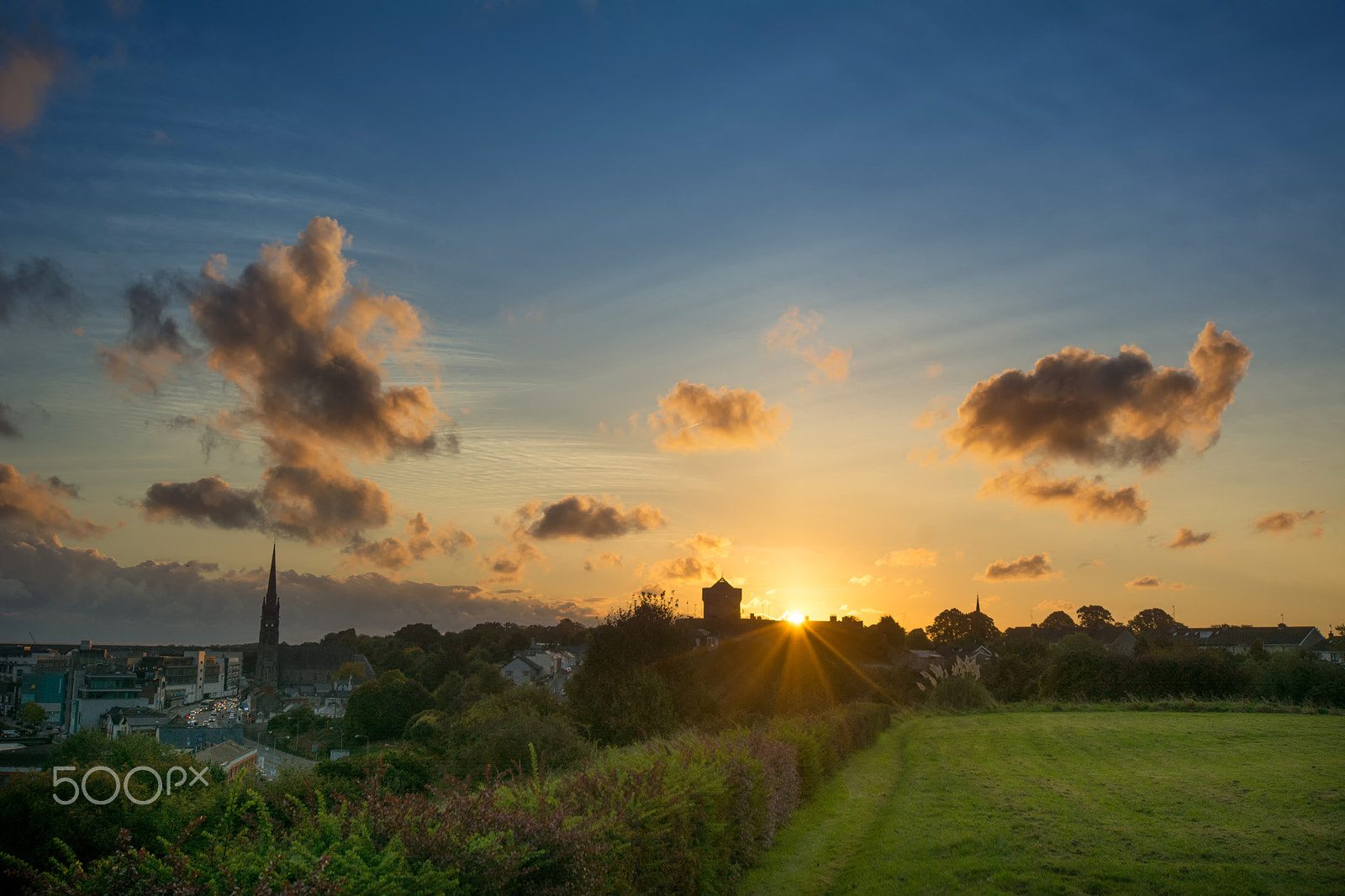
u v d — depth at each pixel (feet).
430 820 22.25
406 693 334.65
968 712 145.59
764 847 47.26
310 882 17.02
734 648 266.77
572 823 24.43
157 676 404.16
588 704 122.21
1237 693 142.92
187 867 17.19
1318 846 39.78
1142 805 51.34
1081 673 161.38
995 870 38.91
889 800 62.64
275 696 513.86
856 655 302.45
